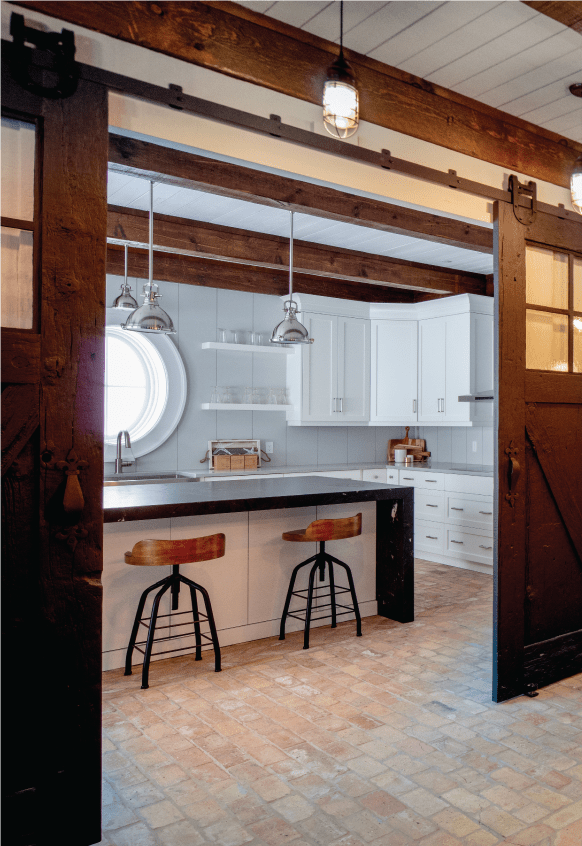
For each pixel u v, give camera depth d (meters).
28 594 1.81
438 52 2.56
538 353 3.18
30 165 1.84
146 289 3.75
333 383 6.37
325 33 2.42
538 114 3.12
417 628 3.96
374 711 2.80
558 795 2.15
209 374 5.94
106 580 3.29
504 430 2.93
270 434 6.36
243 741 2.53
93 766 1.90
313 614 4.00
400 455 6.84
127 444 5.36
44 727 1.84
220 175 3.33
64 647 1.86
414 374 6.62
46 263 1.82
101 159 1.90
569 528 3.25
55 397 1.83
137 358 5.68
